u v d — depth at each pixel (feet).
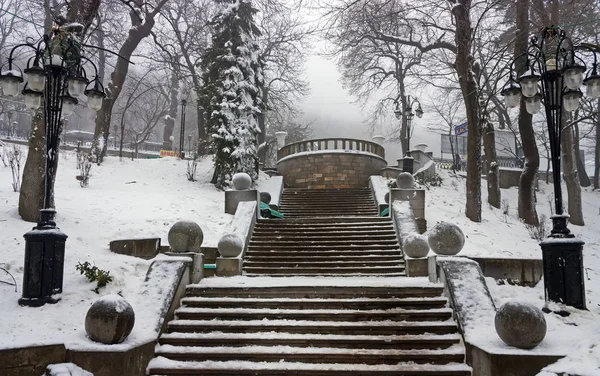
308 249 43.65
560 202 26.50
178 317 26.91
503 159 111.86
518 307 20.48
